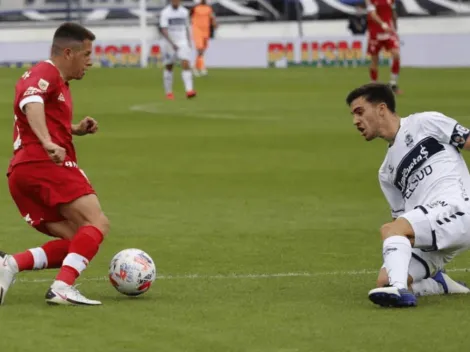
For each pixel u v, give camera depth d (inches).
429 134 614.9
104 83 2962.6
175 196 1083.3
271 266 732.7
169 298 616.1
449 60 3624.5
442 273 625.6
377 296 570.3
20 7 4852.4
